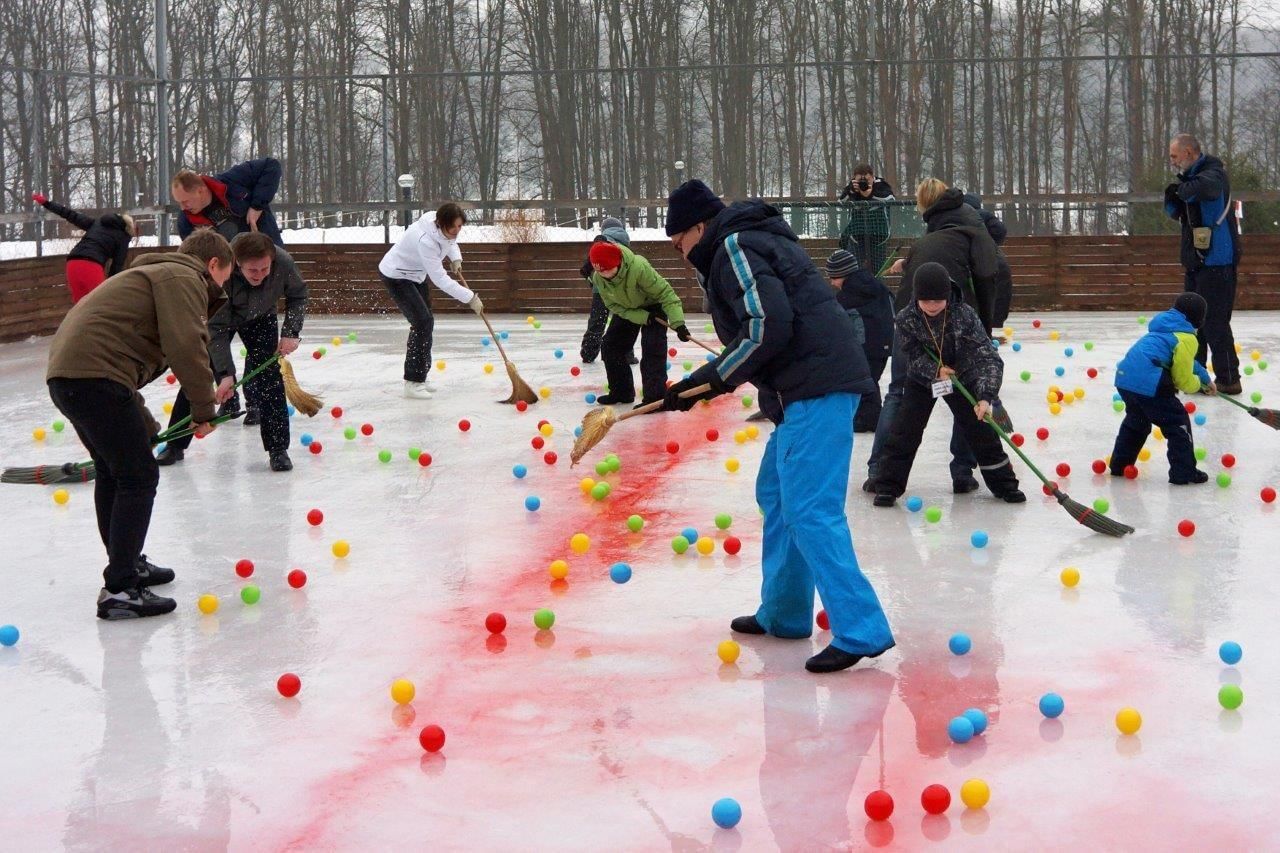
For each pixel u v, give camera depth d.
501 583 5.88
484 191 18.58
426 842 3.52
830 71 17.92
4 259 15.18
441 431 9.59
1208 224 10.59
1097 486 7.60
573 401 10.82
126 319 5.32
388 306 18.30
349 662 4.90
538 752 4.07
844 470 4.73
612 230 12.58
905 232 15.43
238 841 3.55
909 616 5.32
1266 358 12.92
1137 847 3.41
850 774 3.87
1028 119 17.84
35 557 6.44
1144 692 4.46
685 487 7.72
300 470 8.34
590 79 18.20
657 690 4.56
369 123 18.69
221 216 9.66
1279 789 3.72
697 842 3.48
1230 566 5.94
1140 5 18.75
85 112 16.78
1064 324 16.30
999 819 3.57
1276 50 17.28
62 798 3.82
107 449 5.38
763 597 5.09
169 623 5.41
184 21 20.70
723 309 4.78
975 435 7.16
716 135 18.12
